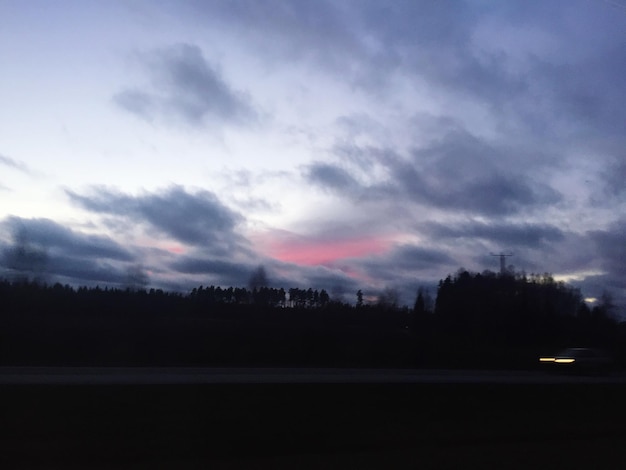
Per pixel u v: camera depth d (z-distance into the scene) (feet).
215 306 251.39
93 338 150.00
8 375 88.58
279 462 49.62
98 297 223.71
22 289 198.18
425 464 49.80
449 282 272.72
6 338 139.44
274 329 181.88
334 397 70.03
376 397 72.28
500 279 268.62
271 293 271.08
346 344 173.47
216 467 47.55
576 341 222.69
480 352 177.58
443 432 64.34
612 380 118.52
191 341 159.02
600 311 246.47
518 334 231.50
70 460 48.80
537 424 71.05
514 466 49.93
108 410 57.93
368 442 58.49
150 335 158.92
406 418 68.28
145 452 51.37
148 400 60.85
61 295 210.59
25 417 54.54
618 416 78.28
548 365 138.31
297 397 68.33
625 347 213.46
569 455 55.06
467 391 78.74
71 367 111.14
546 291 272.31
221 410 61.82
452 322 258.16
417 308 271.08
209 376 93.86
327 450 55.52
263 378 91.40
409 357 166.20
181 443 54.03
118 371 103.40
